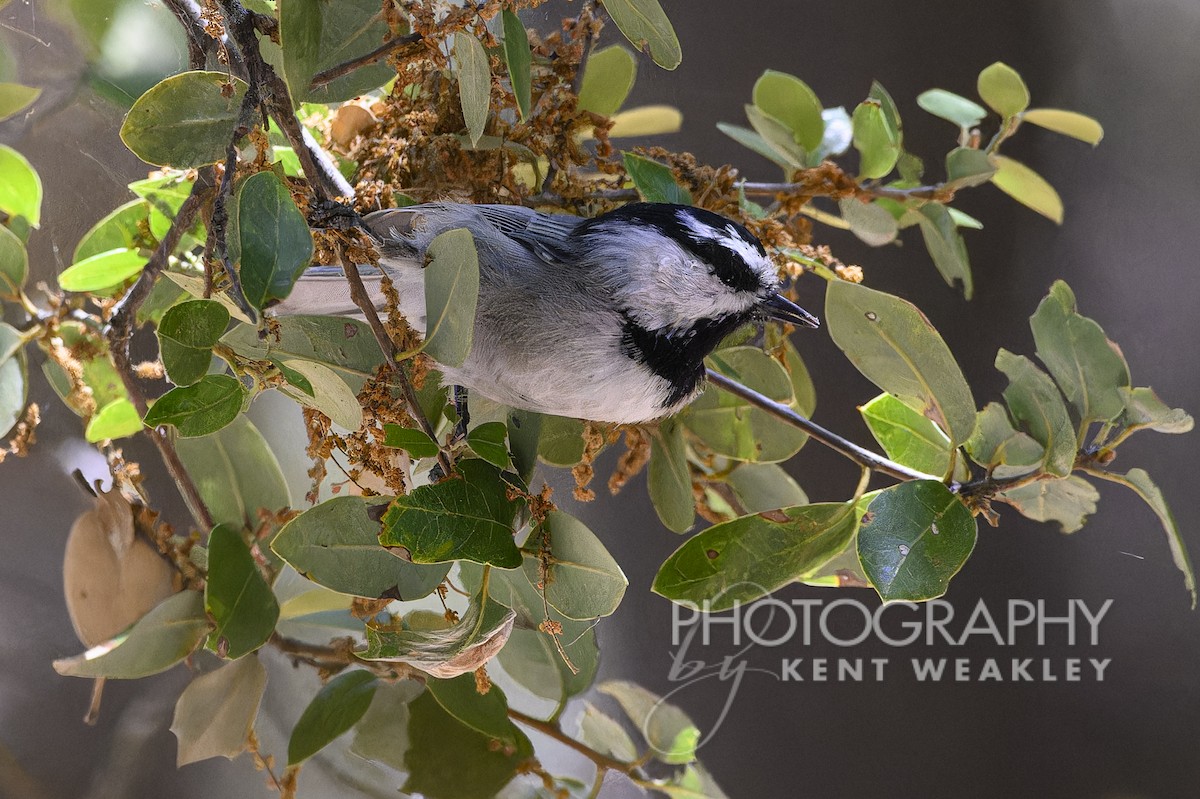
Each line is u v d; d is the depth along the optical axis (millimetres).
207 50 4191
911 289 8711
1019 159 9086
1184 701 8055
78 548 4953
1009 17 9023
